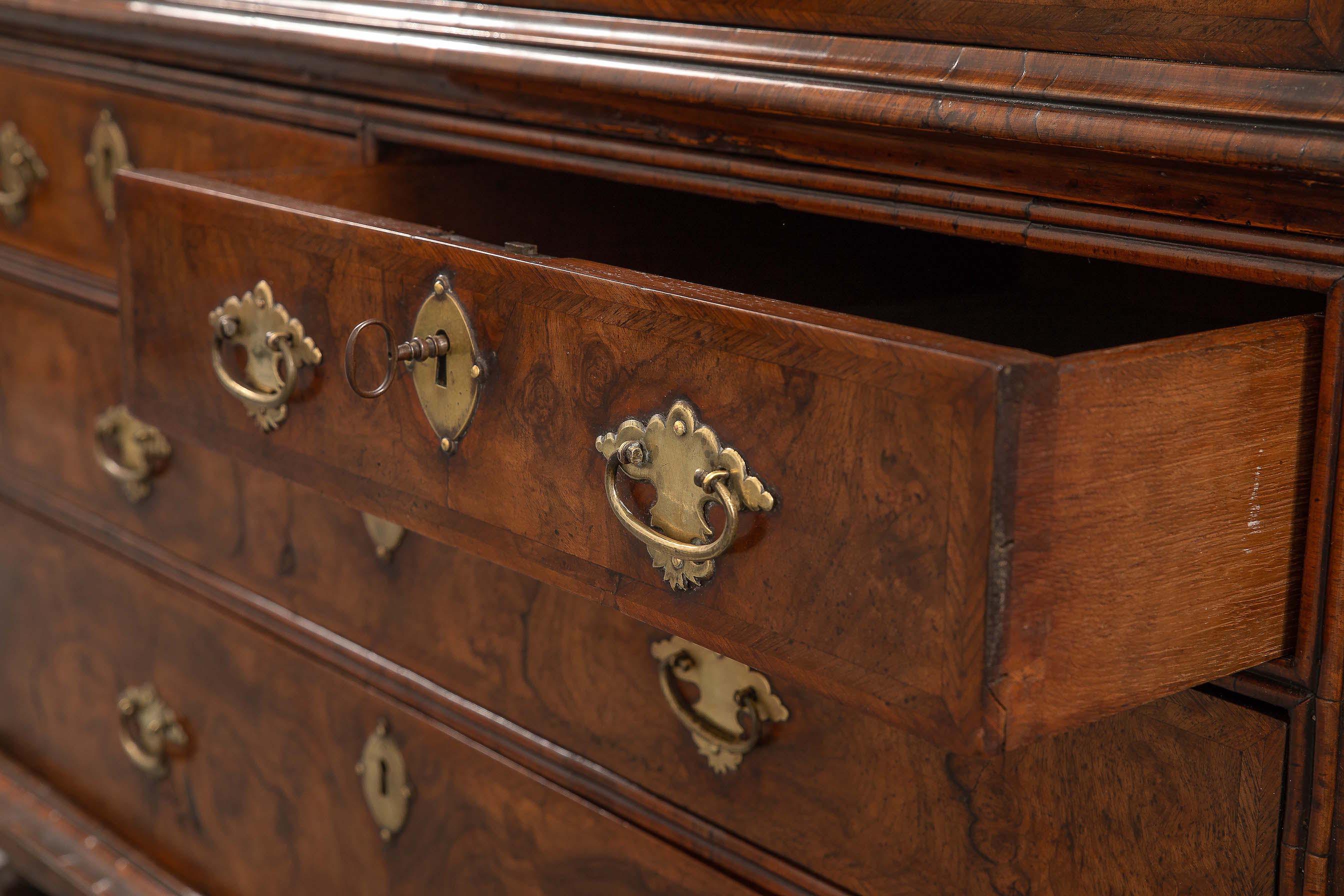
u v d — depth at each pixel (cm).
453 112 79
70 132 109
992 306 73
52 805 127
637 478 50
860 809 67
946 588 41
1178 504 45
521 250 54
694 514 48
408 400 60
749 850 72
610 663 77
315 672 97
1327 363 48
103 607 119
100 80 104
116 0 97
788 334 44
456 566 86
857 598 44
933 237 80
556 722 82
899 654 43
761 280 80
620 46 66
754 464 46
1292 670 51
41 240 115
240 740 106
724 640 49
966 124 52
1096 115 49
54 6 101
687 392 48
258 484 100
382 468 62
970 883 63
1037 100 51
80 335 113
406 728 91
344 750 96
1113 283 75
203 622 107
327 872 100
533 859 84
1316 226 47
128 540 115
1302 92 45
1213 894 54
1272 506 48
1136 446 43
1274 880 53
